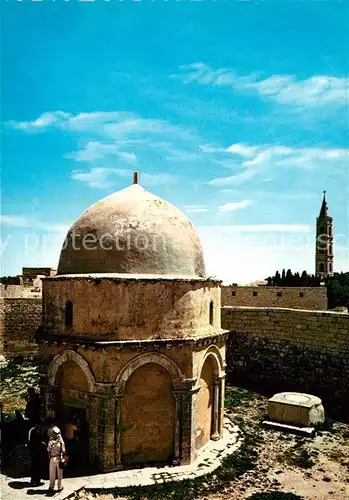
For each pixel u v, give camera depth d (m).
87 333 14.55
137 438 14.61
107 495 13.06
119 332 14.31
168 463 14.83
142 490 13.24
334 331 24.67
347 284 71.69
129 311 14.38
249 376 28.80
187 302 15.17
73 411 15.23
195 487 13.62
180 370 14.81
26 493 12.88
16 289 41.06
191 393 14.84
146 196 16.72
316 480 14.72
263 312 28.81
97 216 15.91
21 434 17.25
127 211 15.75
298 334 26.73
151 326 14.57
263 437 18.61
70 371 15.20
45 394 15.43
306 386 25.81
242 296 44.09
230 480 14.36
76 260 15.62
